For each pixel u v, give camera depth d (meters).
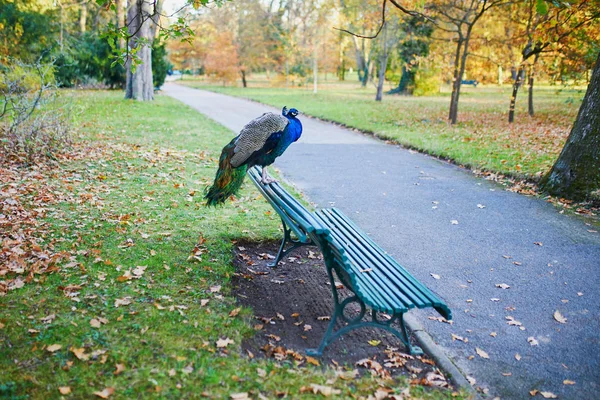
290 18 48.16
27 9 24.12
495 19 19.88
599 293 4.96
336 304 3.78
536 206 7.68
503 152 11.33
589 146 7.78
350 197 8.12
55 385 3.18
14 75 11.82
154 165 9.45
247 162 5.02
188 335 3.80
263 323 4.20
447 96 34.12
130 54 5.78
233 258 5.46
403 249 6.02
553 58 16.52
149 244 5.57
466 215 7.27
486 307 4.66
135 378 3.28
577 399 3.42
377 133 14.52
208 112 20.73
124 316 4.02
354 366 3.67
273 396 3.21
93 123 14.77
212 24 49.47
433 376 3.59
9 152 9.05
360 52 46.09
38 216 6.24
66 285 4.45
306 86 45.09
